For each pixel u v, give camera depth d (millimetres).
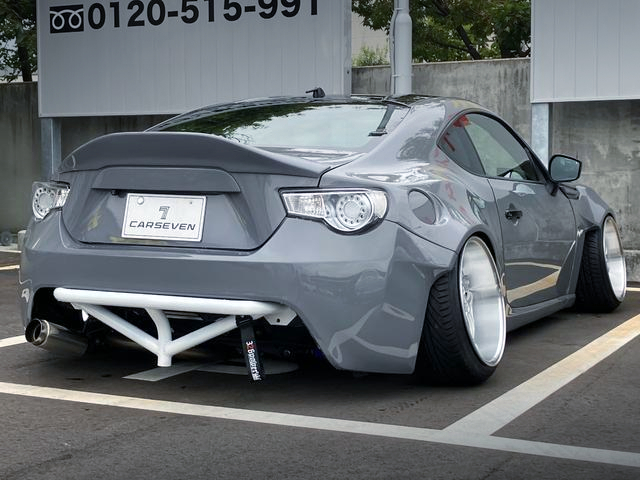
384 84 10016
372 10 20094
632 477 2893
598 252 5938
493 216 4398
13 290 7324
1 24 14234
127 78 10961
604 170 8844
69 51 11227
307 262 3471
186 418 3537
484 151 4727
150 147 3717
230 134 4270
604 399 3855
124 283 3713
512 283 4672
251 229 3580
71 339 4164
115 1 10945
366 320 3521
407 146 4090
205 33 10523
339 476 2883
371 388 4012
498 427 3428
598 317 6031
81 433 3338
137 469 2947
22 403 3756
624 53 8477
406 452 3125
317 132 4164
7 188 11883
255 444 3209
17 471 2918
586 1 8578
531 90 8852
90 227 3871
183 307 3596
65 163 4020
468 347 3859
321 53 9969
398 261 3576
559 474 2914
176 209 3719
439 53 21672
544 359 4676
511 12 18531
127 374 4277
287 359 4543
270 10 10180
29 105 11742
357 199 3520
